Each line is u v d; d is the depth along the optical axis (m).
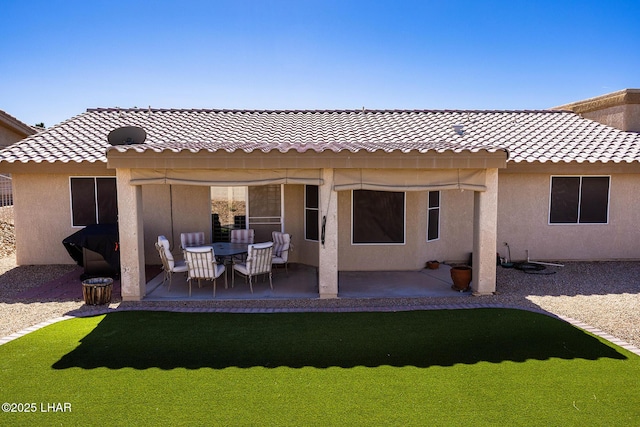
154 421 5.12
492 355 6.95
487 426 5.04
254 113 18.38
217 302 9.92
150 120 16.52
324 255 10.12
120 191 9.78
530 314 8.91
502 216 14.06
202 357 6.85
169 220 13.80
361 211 13.00
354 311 9.18
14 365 6.53
